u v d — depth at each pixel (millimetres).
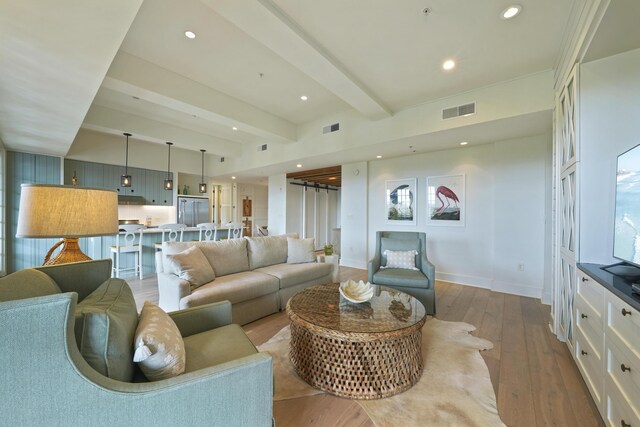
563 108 2574
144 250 5090
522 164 3891
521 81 3021
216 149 6336
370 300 2326
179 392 964
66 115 3143
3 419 759
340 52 2625
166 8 2309
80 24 1728
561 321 2527
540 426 1523
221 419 1046
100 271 1601
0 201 4637
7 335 751
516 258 3955
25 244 5035
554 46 2502
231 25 2525
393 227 5320
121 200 6426
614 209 1876
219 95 3902
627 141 1985
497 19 2186
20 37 1830
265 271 3434
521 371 2035
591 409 1649
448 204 4664
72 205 1515
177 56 3039
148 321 1283
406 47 2545
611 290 1464
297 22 2221
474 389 1821
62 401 815
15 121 3357
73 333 842
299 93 3963
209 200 8406
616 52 1990
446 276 4691
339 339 1747
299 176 7723
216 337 1591
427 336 2594
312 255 3998
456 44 2506
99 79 2365
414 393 1784
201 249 3096
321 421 1553
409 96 3537
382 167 5477
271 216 7852
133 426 904
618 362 1387
